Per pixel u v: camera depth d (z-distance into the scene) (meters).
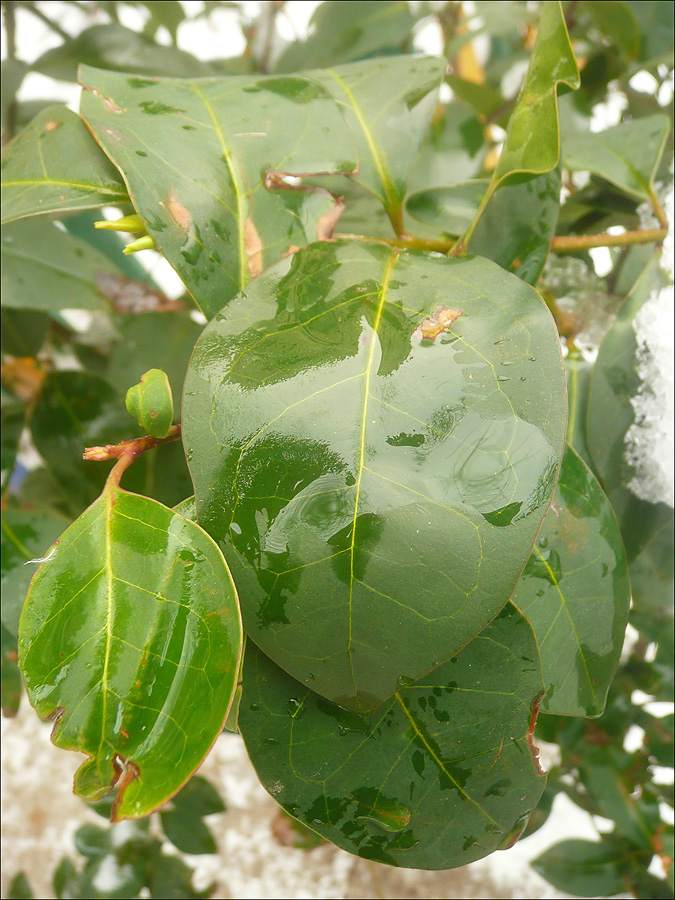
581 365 0.20
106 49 0.26
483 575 0.11
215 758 0.34
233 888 0.32
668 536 0.22
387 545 0.11
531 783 0.13
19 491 0.28
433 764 0.13
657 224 0.22
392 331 0.12
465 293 0.12
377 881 0.32
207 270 0.13
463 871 0.32
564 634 0.15
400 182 0.16
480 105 0.29
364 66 0.18
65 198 0.15
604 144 0.21
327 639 0.11
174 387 0.26
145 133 0.14
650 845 0.25
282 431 0.11
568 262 0.24
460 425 0.11
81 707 0.11
